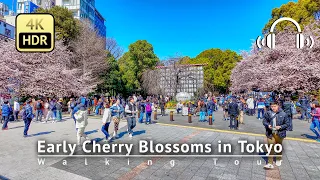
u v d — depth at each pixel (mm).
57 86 20891
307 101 14656
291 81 16812
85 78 24109
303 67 16188
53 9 27203
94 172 4957
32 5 37906
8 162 5598
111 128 11195
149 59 39719
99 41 29438
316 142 7879
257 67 20125
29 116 8867
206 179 4570
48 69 20469
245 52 27812
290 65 16609
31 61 20312
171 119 14531
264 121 5387
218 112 20812
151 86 32062
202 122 13578
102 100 19453
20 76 18766
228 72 41219
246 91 30719
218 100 32344
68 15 27688
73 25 27266
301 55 17203
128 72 37594
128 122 8492
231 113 10875
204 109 14375
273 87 17953
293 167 5309
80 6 42281
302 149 6980
